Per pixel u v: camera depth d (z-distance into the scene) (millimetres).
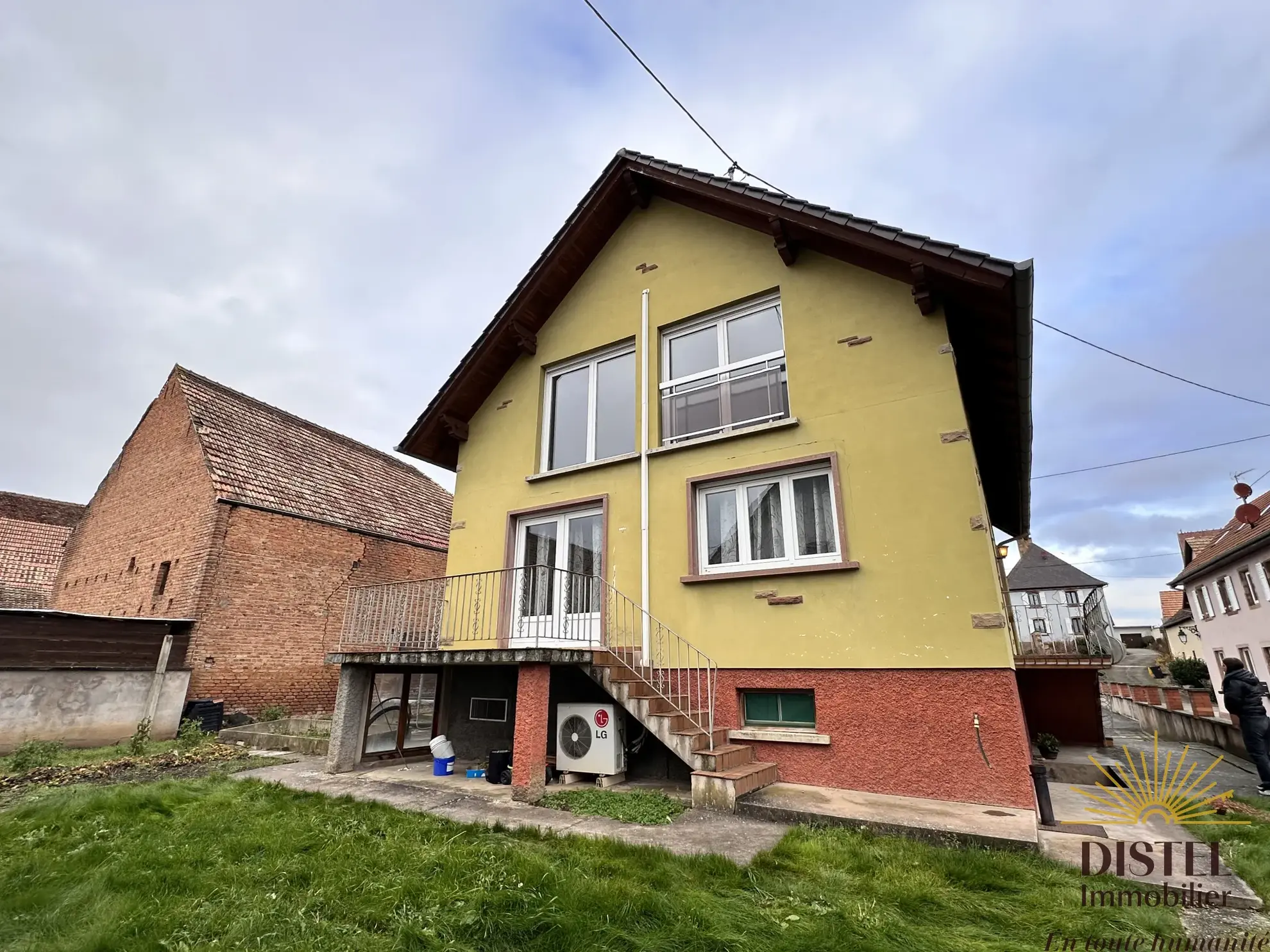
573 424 10094
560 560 9398
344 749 8617
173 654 12859
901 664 6523
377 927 3473
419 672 10094
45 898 3859
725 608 7672
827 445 7520
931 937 3354
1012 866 4352
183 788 7109
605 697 7965
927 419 7020
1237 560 21094
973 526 6496
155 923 3465
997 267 6344
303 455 18906
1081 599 12070
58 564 22172
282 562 15305
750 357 8641
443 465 11648
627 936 3268
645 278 9805
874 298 7707
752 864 4387
